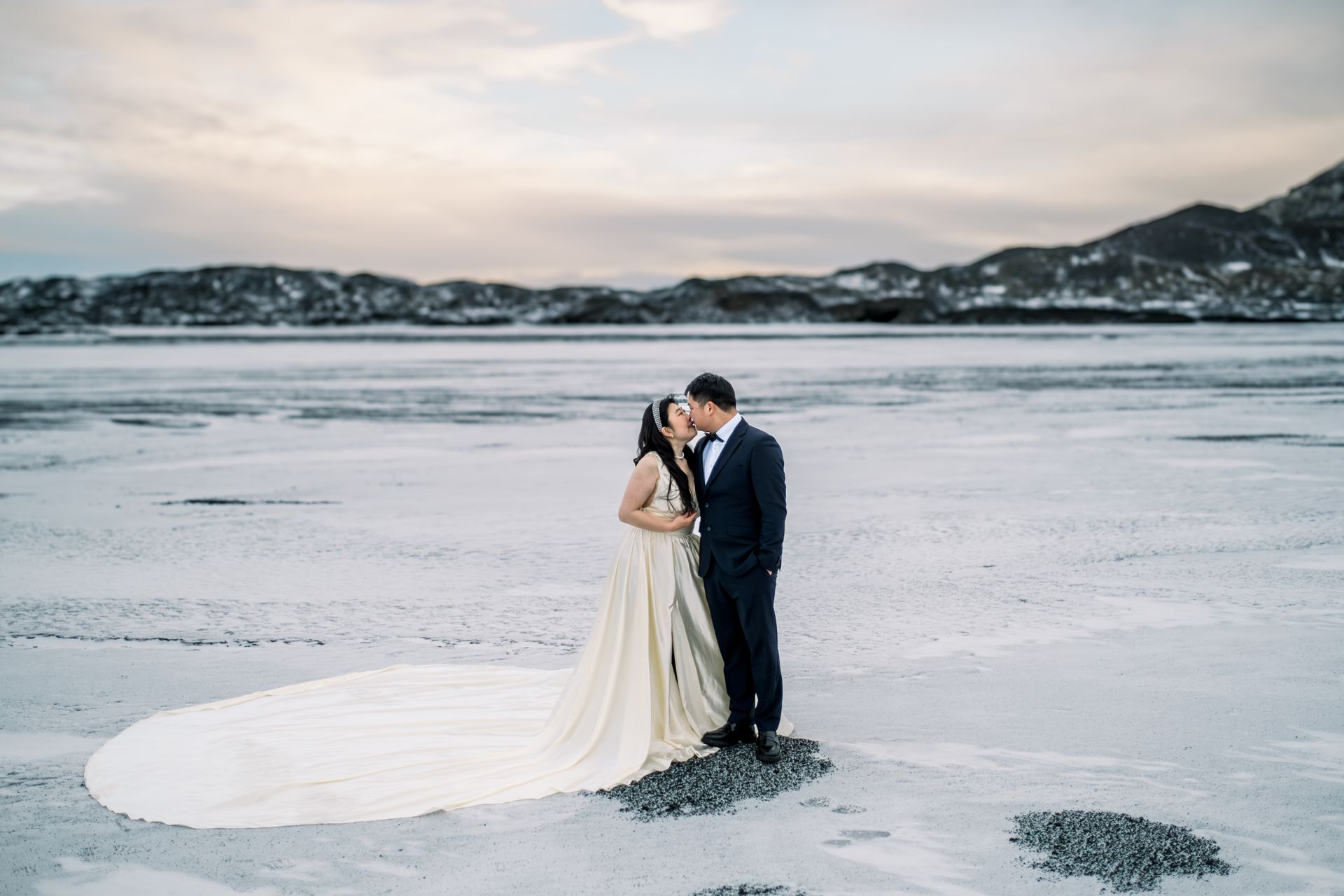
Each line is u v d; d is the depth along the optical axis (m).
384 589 8.55
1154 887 3.52
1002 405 27.67
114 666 6.43
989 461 16.55
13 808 4.30
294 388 37.22
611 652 4.89
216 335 153.38
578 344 97.75
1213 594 7.93
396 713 5.36
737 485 4.89
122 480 15.22
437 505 12.84
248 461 17.44
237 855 3.85
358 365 56.62
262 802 4.30
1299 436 19.39
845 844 3.87
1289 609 7.43
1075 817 4.07
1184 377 39.34
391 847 3.91
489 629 7.29
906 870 3.66
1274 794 4.27
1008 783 4.43
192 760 4.73
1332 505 11.87
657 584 4.96
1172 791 4.32
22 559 9.80
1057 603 7.79
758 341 106.81
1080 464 15.95
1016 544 10.09
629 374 46.91
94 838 4.01
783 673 6.13
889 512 12.02
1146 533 10.45
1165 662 6.21
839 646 6.71
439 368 53.91
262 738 5.01
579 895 3.52
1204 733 5.00
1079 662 6.25
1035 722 5.20
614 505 12.81
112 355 73.44
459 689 5.78
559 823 4.11
